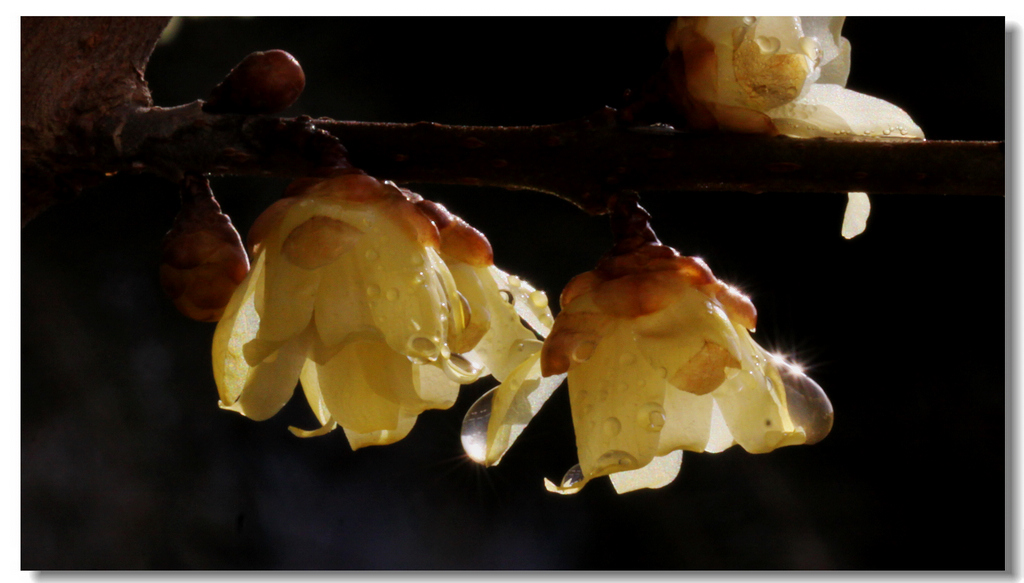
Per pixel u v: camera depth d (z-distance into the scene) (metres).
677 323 0.32
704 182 0.33
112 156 0.34
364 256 0.32
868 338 1.37
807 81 0.33
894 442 1.32
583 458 0.32
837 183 0.33
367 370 0.32
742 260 1.45
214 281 0.33
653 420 0.32
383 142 0.33
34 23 0.34
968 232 1.34
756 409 0.32
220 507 1.52
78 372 1.51
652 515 1.46
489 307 0.33
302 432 0.32
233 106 0.34
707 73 0.33
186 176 0.33
